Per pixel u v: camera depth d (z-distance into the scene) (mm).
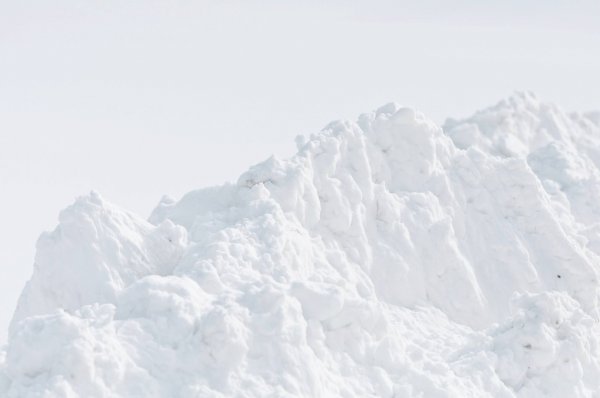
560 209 26094
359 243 21188
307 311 15727
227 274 17297
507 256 22781
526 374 17422
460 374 16750
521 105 33312
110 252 18219
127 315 15195
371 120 23516
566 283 22766
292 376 14359
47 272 18359
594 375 17688
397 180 23172
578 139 33781
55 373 13242
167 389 13680
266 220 19188
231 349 14133
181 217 20969
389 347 16109
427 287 21594
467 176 23750
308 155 21516
